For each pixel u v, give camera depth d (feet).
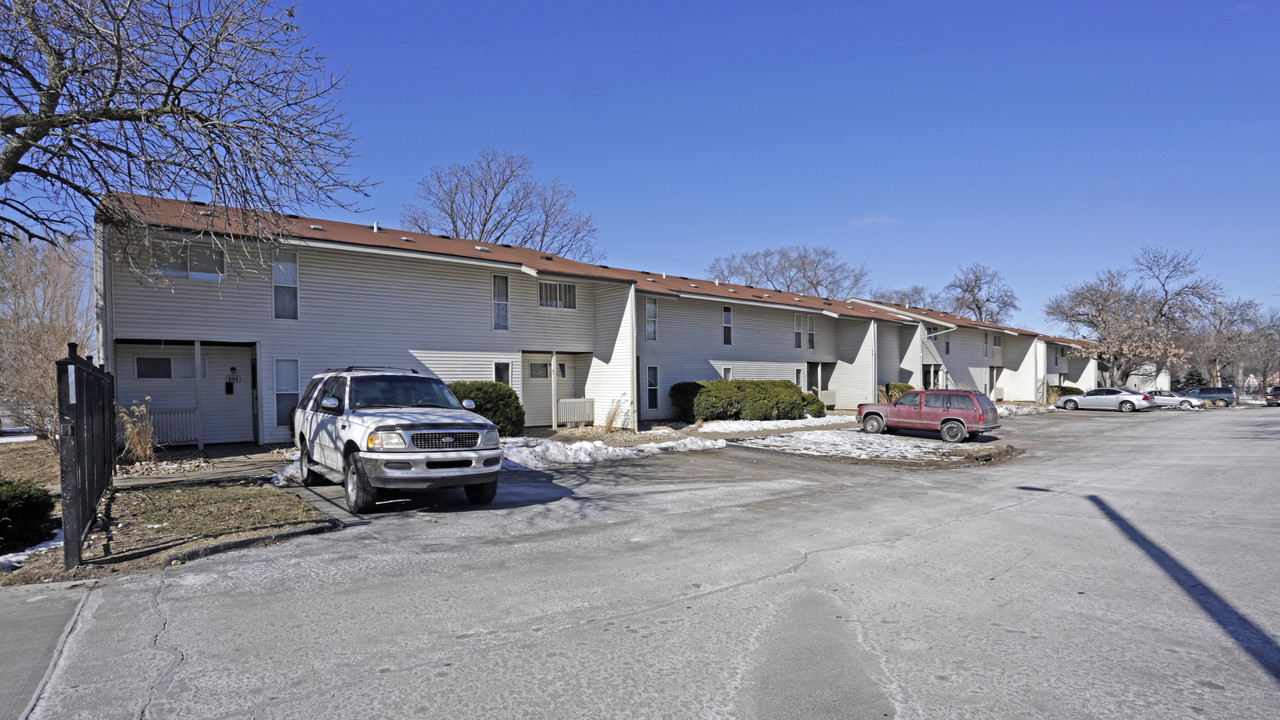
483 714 11.41
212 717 11.25
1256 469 47.26
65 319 66.64
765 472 46.11
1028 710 11.68
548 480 40.93
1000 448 61.31
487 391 59.31
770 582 19.45
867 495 36.11
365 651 14.14
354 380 33.78
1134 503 33.71
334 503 32.07
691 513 30.27
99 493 29.01
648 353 83.66
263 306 53.57
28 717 11.24
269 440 53.67
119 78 30.50
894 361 123.03
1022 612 16.97
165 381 53.31
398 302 60.85
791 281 231.09
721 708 11.71
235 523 26.12
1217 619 16.48
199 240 46.93
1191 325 159.12
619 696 12.14
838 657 14.03
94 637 14.92
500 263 64.49
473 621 16.01
